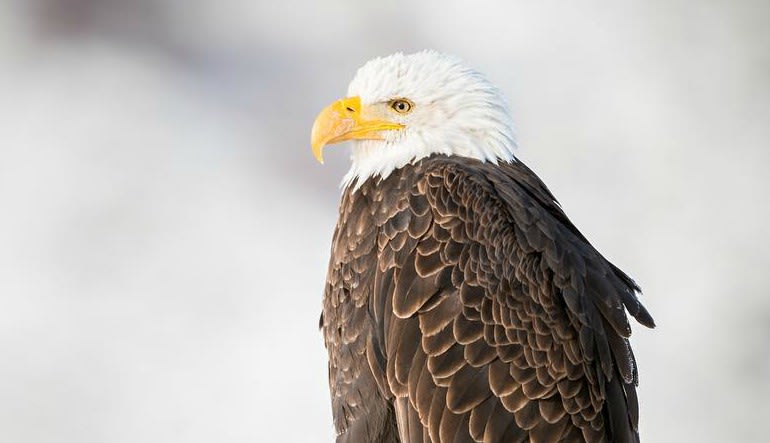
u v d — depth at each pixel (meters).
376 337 6.52
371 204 6.80
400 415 6.24
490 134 7.18
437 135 7.12
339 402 6.88
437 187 6.53
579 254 6.63
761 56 20.11
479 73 7.31
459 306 6.14
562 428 6.04
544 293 6.27
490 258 6.26
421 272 6.27
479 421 6.02
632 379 6.52
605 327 6.48
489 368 6.06
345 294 6.77
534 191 7.02
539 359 6.11
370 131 7.20
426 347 6.14
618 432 6.27
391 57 7.35
